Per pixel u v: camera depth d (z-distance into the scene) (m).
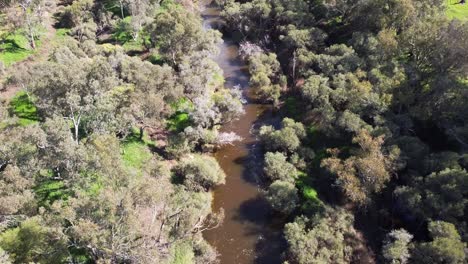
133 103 64.38
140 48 101.94
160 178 59.88
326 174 64.88
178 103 80.75
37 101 65.81
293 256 52.62
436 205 50.62
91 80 64.88
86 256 48.03
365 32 88.38
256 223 60.47
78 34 102.56
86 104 62.31
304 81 85.12
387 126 64.94
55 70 61.09
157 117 71.44
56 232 41.12
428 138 68.12
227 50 109.75
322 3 106.75
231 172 70.12
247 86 93.56
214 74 93.06
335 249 52.78
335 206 60.12
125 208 40.50
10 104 73.81
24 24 94.31
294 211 61.12
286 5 107.81
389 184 61.44
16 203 43.00
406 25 83.06
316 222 56.44
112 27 109.50
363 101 68.31
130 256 41.69
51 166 50.44
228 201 64.50
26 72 72.38
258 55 98.06
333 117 69.94
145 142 71.12
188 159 70.19
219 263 54.69
